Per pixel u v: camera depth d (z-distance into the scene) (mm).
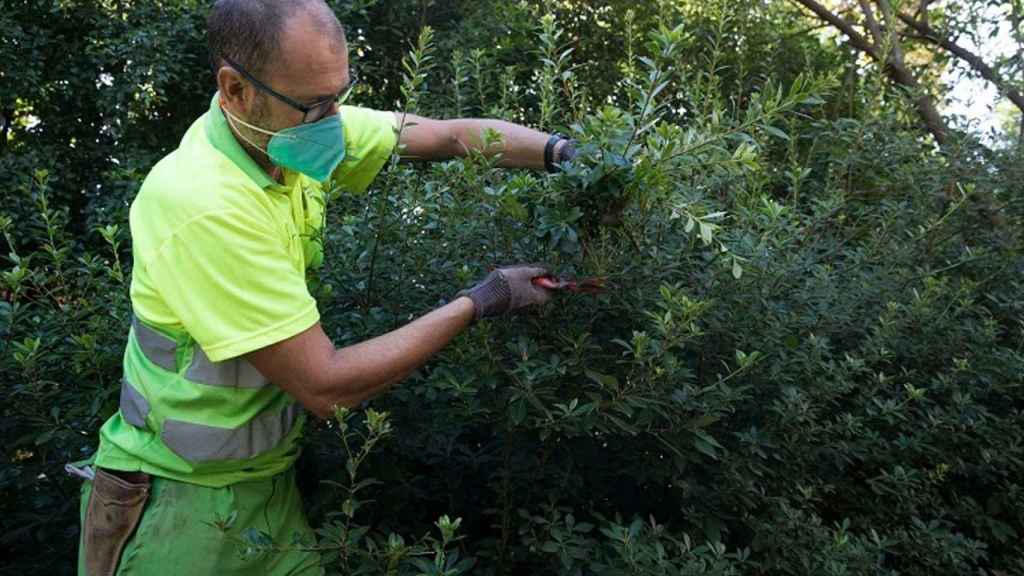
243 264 1681
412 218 2238
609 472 2338
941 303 3129
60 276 2623
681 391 2082
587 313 2211
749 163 2012
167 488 1845
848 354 2707
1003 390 2969
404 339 1782
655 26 6719
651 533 2064
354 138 2113
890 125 3686
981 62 5379
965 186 3281
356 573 1847
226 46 1704
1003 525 2900
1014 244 3496
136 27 5852
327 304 2170
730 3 6328
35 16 6039
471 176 2133
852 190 3717
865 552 2324
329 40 1710
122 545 1880
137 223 1768
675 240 2375
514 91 3252
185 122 6281
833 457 2592
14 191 5535
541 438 2000
